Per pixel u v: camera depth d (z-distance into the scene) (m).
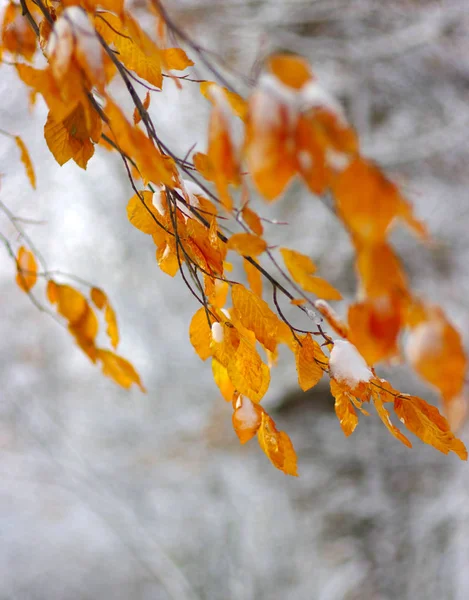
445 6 4.09
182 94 4.69
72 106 1.06
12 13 1.24
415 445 4.01
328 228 4.35
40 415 5.72
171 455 5.00
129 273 5.52
